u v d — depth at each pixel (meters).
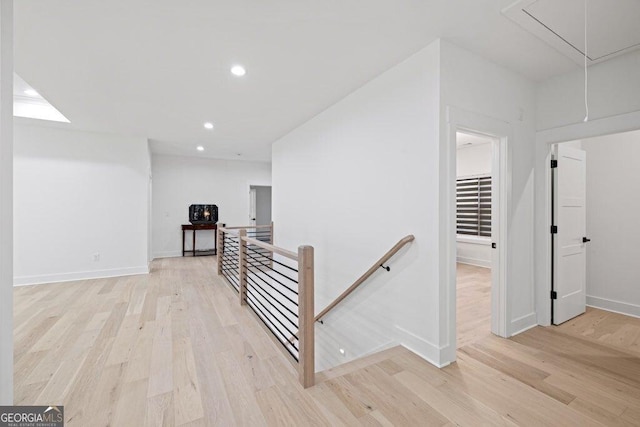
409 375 1.98
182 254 7.14
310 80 2.88
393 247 2.39
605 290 3.32
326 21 1.99
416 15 1.92
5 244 1.26
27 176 4.44
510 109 2.62
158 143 5.73
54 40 2.19
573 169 3.09
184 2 1.80
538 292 2.90
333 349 3.48
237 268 4.90
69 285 4.43
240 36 2.16
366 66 2.60
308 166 4.20
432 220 2.19
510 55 2.39
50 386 1.90
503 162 2.60
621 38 2.13
